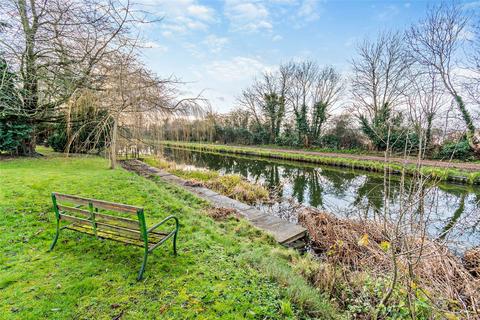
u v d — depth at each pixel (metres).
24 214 4.18
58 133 13.98
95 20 7.76
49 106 9.91
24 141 11.41
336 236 5.05
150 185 7.52
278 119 31.02
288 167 17.50
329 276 3.11
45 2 7.50
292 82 30.58
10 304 2.20
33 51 8.37
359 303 2.69
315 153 21.58
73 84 8.62
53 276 2.64
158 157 12.67
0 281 2.49
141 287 2.52
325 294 2.84
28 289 2.41
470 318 2.42
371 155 19.36
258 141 31.72
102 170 8.89
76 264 2.89
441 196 9.14
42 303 2.22
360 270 3.86
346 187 11.37
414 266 2.33
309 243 5.27
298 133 27.56
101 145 12.77
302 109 26.58
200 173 12.38
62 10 7.43
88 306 2.22
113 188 6.45
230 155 24.22
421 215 2.12
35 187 5.67
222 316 2.17
